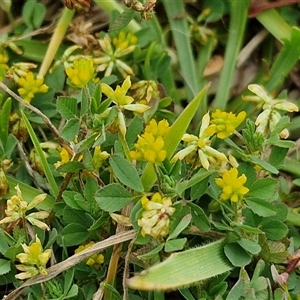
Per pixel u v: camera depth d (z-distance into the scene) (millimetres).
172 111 264
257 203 220
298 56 268
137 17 277
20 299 233
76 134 217
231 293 216
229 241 225
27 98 253
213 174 228
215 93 279
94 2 286
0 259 222
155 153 207
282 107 236
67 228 227
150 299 226
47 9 290
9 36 283
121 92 218
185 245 229
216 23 284
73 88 263
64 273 228
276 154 233
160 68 270
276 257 229
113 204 212
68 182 231
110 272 226
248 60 286
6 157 245
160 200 204
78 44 274
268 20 279
